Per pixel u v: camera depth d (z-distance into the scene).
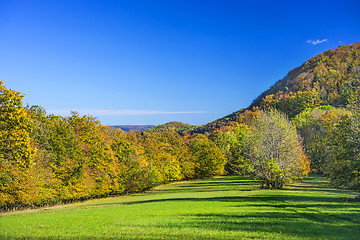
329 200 31.72
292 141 50.91
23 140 30.28
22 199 39.91
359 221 20.09
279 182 50.16
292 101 156.38
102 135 61.47
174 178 91.94
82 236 17.77
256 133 53.72
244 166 54.09
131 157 67.38
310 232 17.12
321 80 169.50
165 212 27.53
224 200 35.62
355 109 33.88
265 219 21.83
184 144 118.38
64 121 56.91
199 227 19.73
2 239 16.97
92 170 56.41
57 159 49.59
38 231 19.42
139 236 17.42
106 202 46.34
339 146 33.47
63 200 51.34
